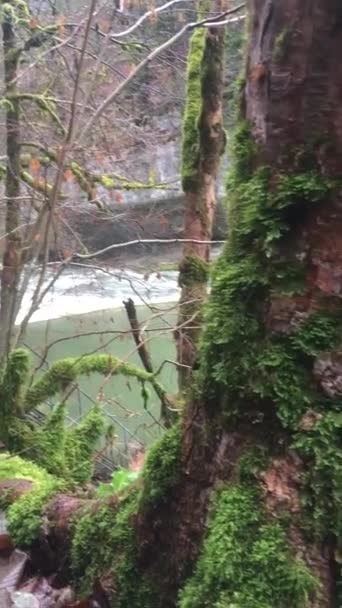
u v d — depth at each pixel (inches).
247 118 58.0
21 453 138.6
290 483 54.4
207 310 59.4
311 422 53.9
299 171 53.6
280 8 52.6
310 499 53.7
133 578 66.6
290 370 54.5
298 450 54.0
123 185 252.2
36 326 403.2
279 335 55.1
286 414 54.3
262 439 56.0
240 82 60.0
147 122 286.0
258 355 55.9
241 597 52.4
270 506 54.7
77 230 308.8
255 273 56.4
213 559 54.5
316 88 52.1
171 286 350.6
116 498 72.4
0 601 73.1
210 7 179.8
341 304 53.8
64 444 152.0
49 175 267.4
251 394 55.8
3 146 258.4
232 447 57.5
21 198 227.6
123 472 129.6
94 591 69.6
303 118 53.0
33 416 197.8
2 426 150.6
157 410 264.1
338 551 53.6
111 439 160.2
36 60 228.8
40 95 231.9
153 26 262.1
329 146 52.3
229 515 55.2
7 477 109.7
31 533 78.6
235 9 154.3
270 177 55.1
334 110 51.9
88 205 277.4
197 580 57.0
